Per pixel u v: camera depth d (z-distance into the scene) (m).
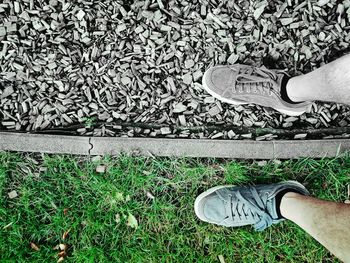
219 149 2.07
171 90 2.09
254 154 2.07
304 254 2.09
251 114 2.11
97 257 2.04
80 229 2.05
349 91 1.72
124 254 2.05
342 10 2.11
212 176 2.10
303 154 2.08
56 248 2.04
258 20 2.10
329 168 2.08
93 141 2.04
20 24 2.06
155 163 2.06
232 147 2.07
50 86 2.07
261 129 2.11
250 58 2.11
